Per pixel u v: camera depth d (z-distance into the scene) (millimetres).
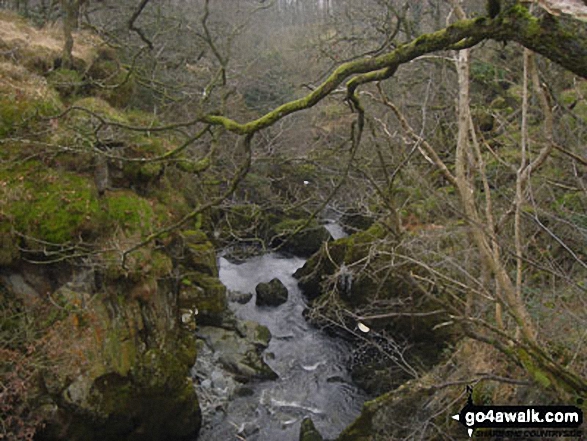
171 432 7555
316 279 12273
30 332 6402
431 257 5828
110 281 7199
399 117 4855
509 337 3578
